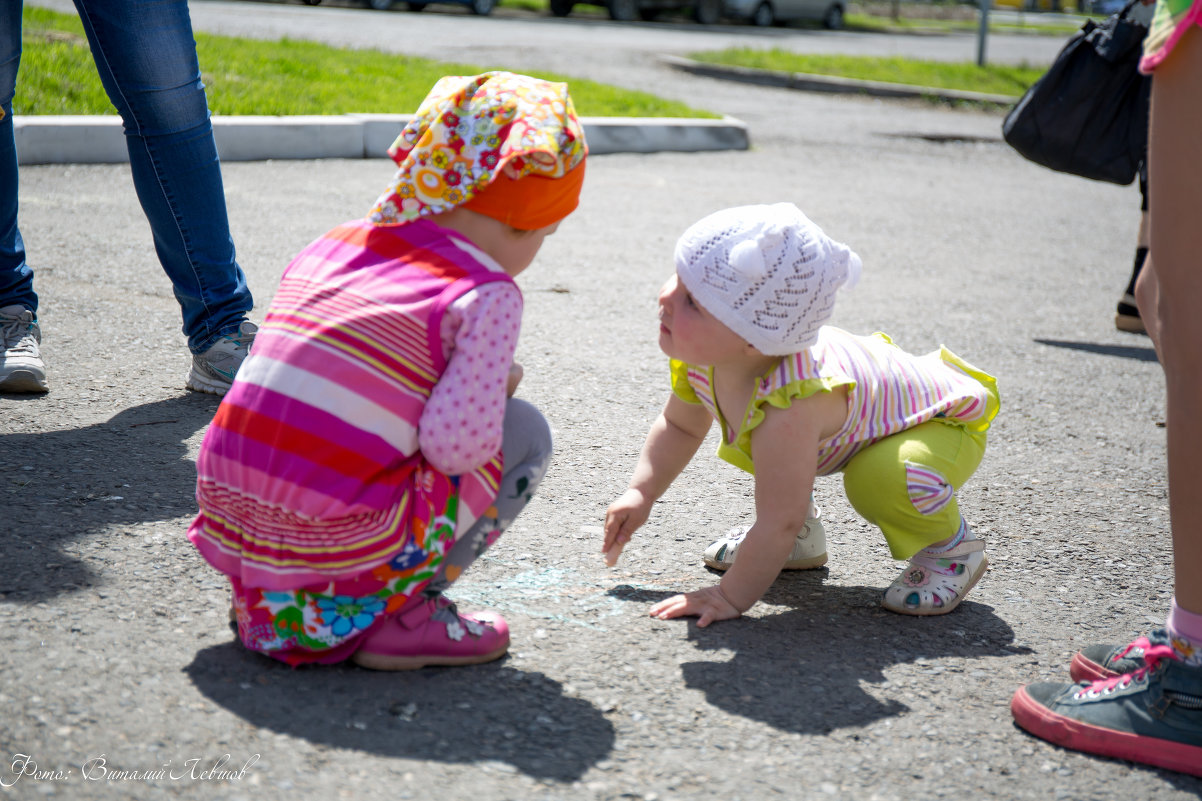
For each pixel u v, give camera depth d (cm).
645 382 350
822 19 2591
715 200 665
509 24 1875
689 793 156
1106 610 226
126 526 225
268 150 671
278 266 443
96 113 645
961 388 222
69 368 322
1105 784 166
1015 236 647
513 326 171
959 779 164
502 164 167
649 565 232
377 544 171
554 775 157
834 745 170
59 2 1218
